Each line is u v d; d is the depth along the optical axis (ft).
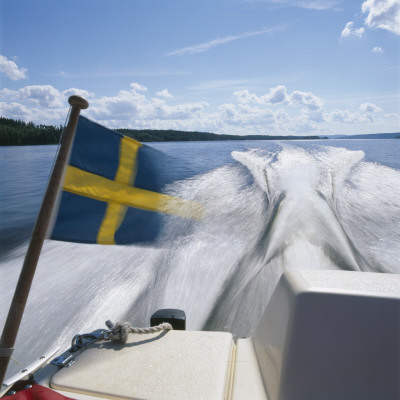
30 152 91.35
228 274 13.50
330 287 3.57
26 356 8.96
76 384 3.84
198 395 3.58
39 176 44.21
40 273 13.43
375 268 14.08
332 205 21.33
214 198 23.88
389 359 3.32
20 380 3.97
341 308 3.42
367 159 40.52
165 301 11.80
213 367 4.03
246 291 12.12
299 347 3.42
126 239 5.43
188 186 27.63
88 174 5.18
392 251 15.51
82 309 11.03
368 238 16.97
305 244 15.47
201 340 4.67
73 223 5.19
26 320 10.36
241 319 10.77
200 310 11.38
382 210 20.88
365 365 3.34
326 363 3.37
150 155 5.52
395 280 3.80
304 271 4.16
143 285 12.64
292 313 3.53
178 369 4.01
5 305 11.18
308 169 30.55
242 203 22.63
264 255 14.92
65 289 12.18
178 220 18.58
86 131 5.15
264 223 18.80
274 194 23.66
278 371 3.50
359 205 21.80
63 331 9.94
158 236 5.66
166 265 14.12
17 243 17.95
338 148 53.06
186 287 12.66
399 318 3.35
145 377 3.89
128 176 5.39
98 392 3.70
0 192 33.45
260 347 4.28
